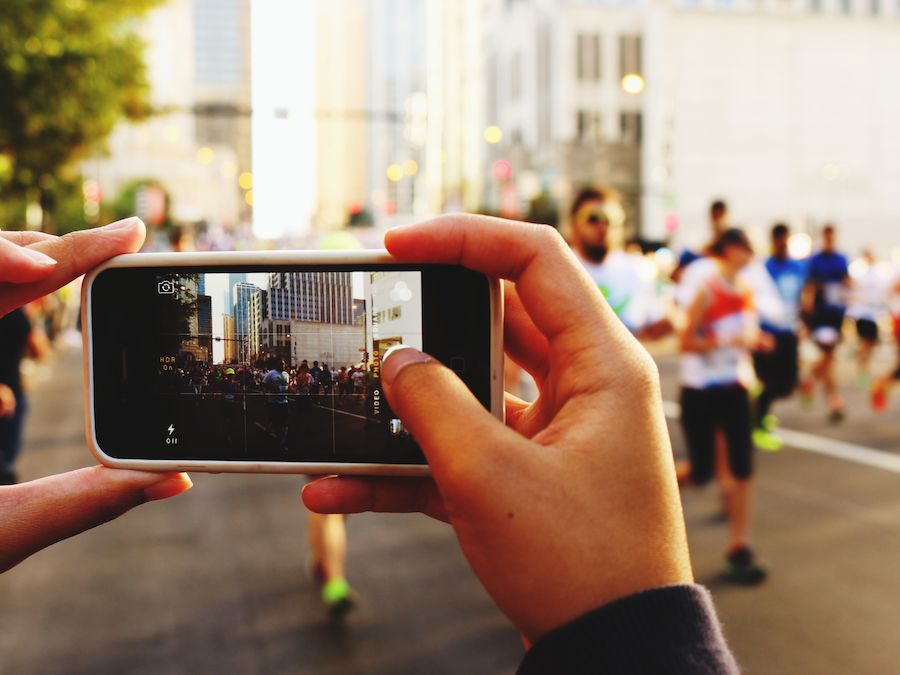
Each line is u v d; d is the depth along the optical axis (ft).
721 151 182.70
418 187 294.46
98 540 16.94
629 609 2.67
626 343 3.30
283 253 4.57
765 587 14.29
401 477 4.61
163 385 4.69
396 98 492.54
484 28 250.37
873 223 186.80
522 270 3.66
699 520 18.21
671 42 179.93
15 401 20.35
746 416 15.12
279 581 14.57
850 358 50.01
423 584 14.43
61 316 67.77
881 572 14.94
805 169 185.06
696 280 15.81
